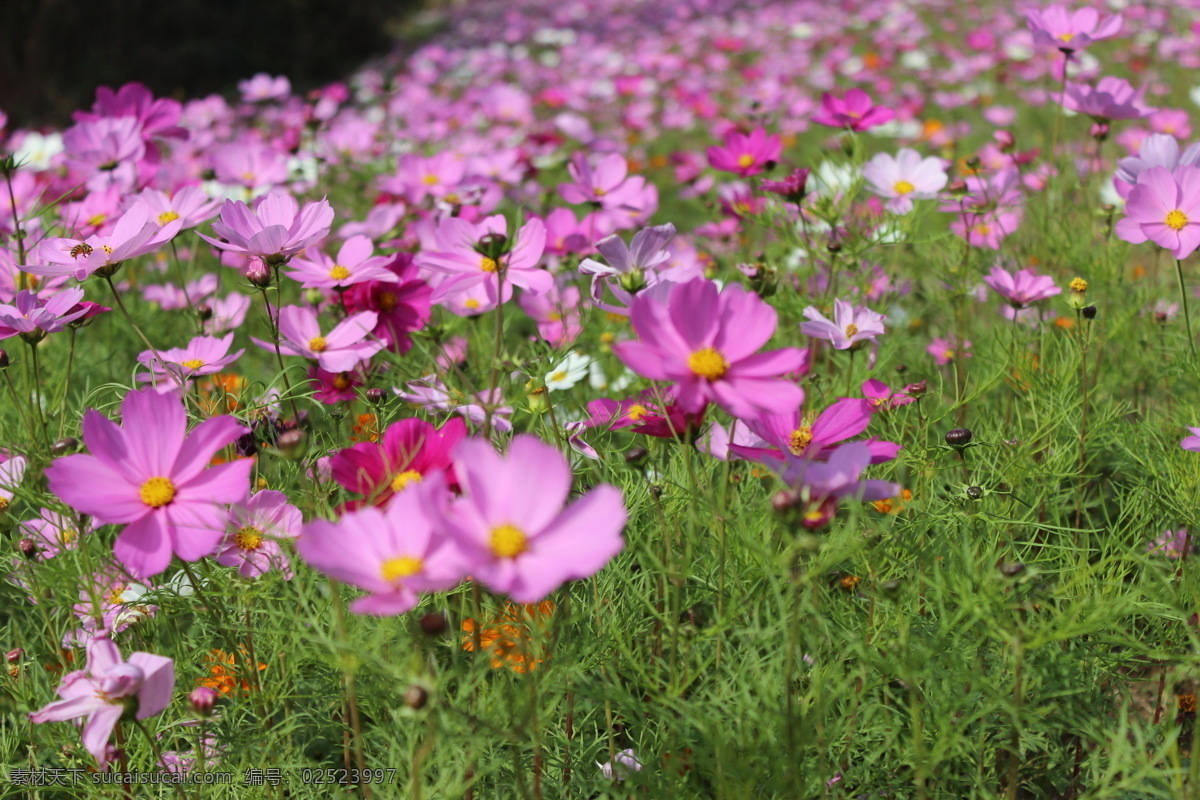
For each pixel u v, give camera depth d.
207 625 1.36
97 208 1.67
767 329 1.24
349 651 1.23
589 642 1.32
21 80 4.60
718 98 3.93
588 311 1.44
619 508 1.11
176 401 1.25
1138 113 1.75
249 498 1.30
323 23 5.53
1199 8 4.59
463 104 3.35
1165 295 1.71
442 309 1.64
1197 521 1.40
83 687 1.26
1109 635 1.34
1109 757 1.32
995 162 2.04
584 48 5.04
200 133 2.46
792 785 1.25
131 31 4.91
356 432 1.46
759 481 1.40
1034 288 1.54
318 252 1.47
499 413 1.38
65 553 1.34
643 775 1.28
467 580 1.33
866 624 1.33
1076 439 1.51
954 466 1.45
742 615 1.34
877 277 1.74
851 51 4.62
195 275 1.89
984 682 1.27
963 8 5.22
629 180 1.73
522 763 1.34
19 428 1.52
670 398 1.31
